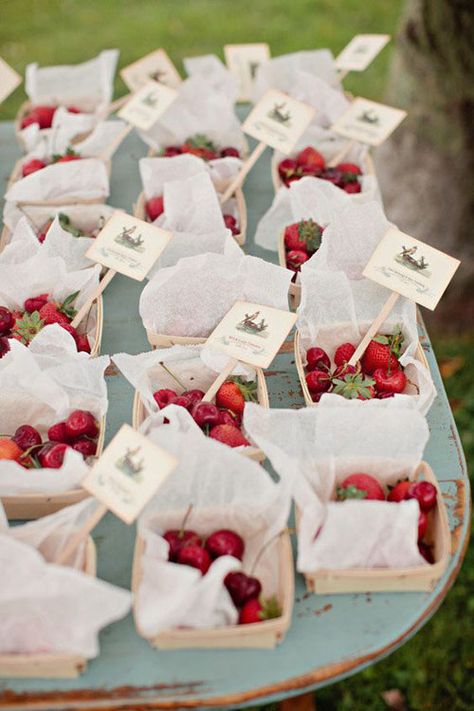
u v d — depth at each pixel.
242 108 2.73
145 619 1.20
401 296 1.82
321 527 1.32
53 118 2.49
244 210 2.08
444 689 2.15
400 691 2.15
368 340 1.70
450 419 1.65
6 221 2.07
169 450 1.38
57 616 1.20
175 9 4.78
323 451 1.47
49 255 1.88
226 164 2.19
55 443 1.53
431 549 1.38
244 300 1.77
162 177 2.15
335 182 2.20
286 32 4.52
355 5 4.71
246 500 1.35
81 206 2.08
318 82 2.46
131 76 2.59
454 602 2.35
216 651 1.27
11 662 1.19
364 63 2.52
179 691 1.23
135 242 1.85
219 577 1.20
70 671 1.23
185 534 1.36
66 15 4.76
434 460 1.57
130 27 4.62
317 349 1.71
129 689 1.23
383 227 1.88
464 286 3.06
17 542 1.21
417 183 2.98
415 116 2.89
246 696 1.23
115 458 1.37
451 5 2.57
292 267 1.94
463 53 2.64
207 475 1.37
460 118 2.77
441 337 3.13
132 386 1.76
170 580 1.22
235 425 1.59
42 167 2.26
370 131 2.26
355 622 1.31
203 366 1.66
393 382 1.67
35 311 1.78
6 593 1.18
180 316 1.79
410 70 2.83
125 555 1.43
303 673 1.25
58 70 2.59
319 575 1.30
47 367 1.65
